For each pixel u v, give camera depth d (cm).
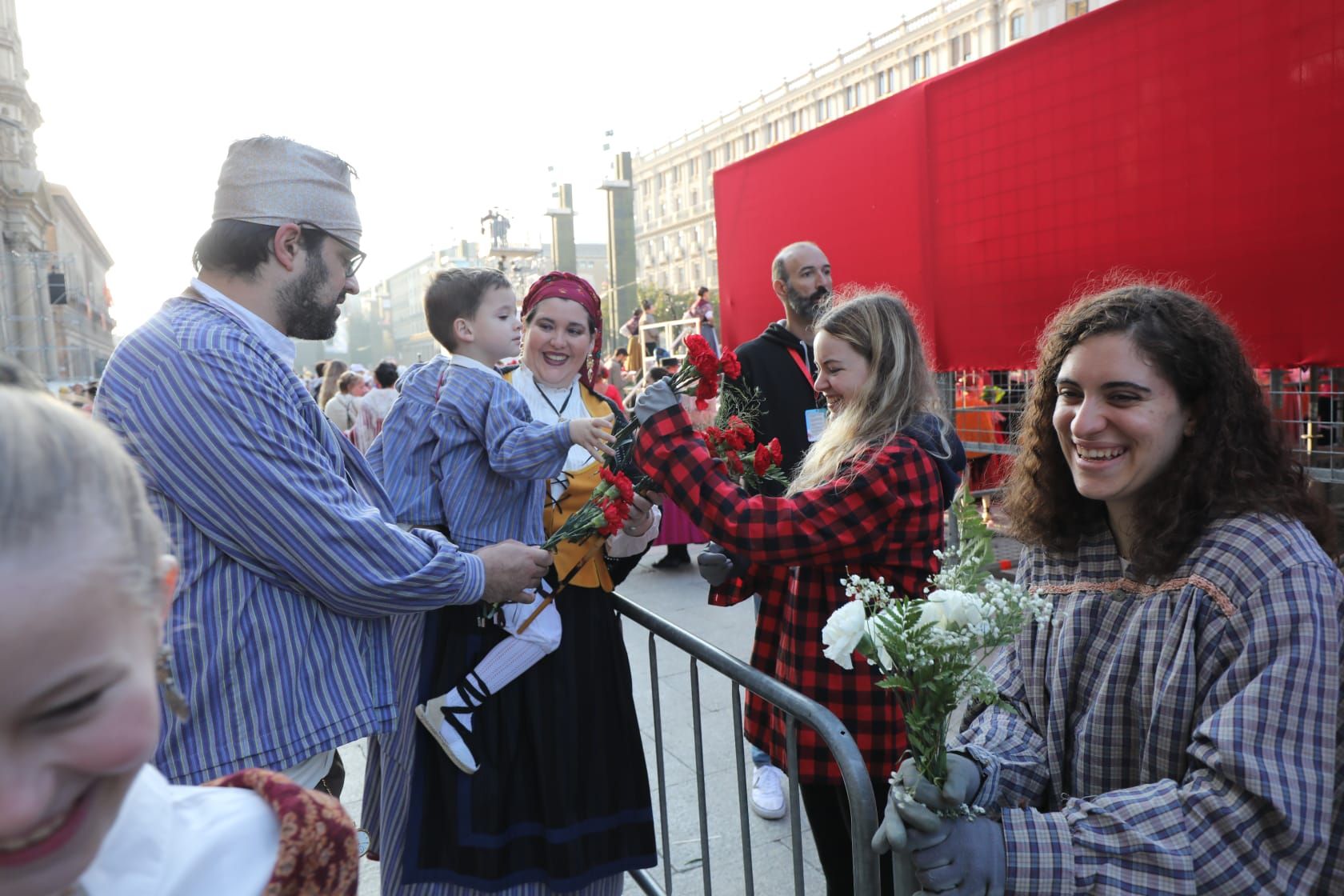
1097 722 122
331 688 148
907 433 187
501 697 188
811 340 326
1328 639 104
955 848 107
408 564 150
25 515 42
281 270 154
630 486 186
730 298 550
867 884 136
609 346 3120
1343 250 245
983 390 409
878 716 186
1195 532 118
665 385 185
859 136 433
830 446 197
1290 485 119
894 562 183
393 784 197
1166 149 293
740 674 163
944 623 112
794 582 204
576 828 190
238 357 141
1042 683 136
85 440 47
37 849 46
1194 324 120
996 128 359
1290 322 261
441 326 220
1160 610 118
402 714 195
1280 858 98
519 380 225
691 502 179
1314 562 108
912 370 193
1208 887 100
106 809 49
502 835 187
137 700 46
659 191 6931
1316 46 248
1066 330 132
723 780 315
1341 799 107
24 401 46
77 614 43
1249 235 271
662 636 192
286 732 142
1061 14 3650
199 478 136
